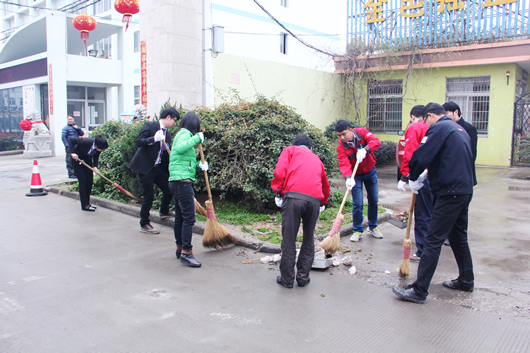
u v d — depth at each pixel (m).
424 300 3.77
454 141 3.70
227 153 6.84
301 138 4.40
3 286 4.05
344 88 15.97
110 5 25.08
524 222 6.49
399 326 3.32
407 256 4.24
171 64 9.00
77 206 7.70
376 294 3.95
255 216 6.50
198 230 5.98
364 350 2.96
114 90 19.64
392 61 14.63
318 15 21.84
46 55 17.11
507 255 4.98
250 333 3.20
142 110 9.62
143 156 5.79
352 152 5.42
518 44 12.35
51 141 17.14
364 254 5.14
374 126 15.69
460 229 3.91
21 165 13.77
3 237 5.70
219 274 4.46
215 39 9.56
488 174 11.88
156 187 7.19
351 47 15.28
